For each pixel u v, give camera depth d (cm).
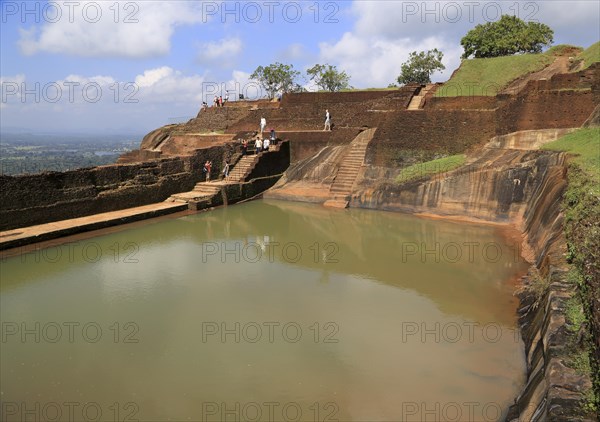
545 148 2116
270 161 3019
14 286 1434
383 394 872
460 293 1358
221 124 3838
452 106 2739
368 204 2550
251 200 2852
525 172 2083
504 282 1432
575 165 1571
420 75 4200
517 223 2059
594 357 648
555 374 656
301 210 2566
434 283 1445
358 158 2806
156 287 1425
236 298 1338
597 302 700
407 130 2659
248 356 1012
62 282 1470
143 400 862
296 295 1359
